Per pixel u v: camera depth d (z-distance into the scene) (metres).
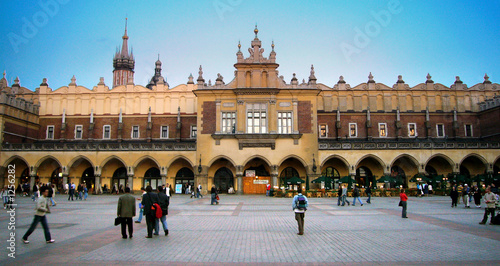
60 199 39.44
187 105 56.03
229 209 27.05
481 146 48.00
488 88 56.28
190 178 51.97
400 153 47.66
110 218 20.92
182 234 15.38
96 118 56.34
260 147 47.72
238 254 11.64
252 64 49.28
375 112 54.69
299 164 50.50
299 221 15.23
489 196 18.08
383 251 12.09
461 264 10.44
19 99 52.97
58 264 10.32
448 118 55.12
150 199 14.59
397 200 36.34
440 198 39.66
